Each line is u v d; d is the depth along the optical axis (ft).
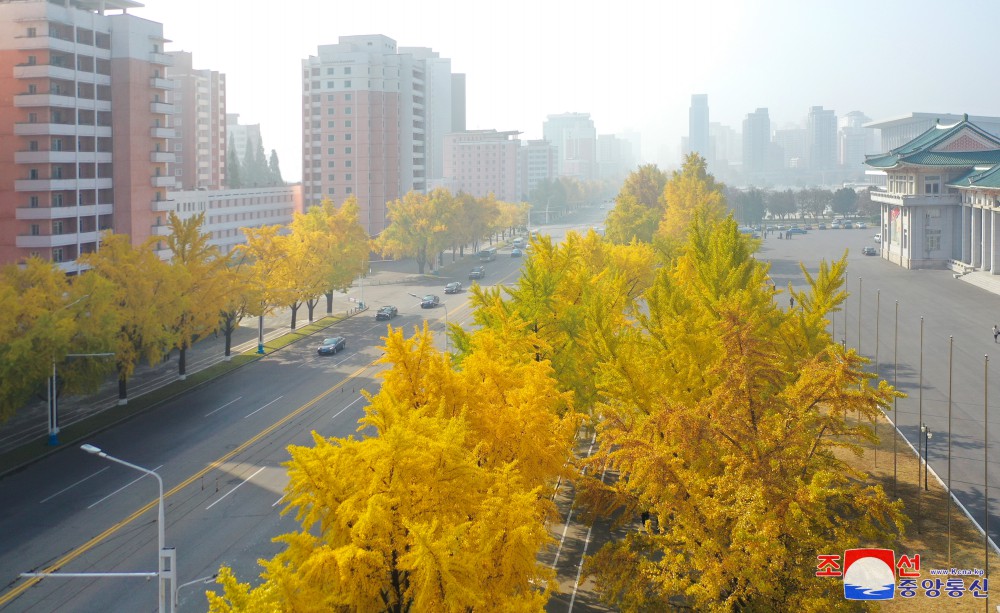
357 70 510.17
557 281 143.95
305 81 518.78
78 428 171.63
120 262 187.11
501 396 98.37
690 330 111.24
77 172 291.17
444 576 59.06
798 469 83.20
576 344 134.92
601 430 95.30
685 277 167.84
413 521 65.05
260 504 131.64
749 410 87.51
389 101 524.93
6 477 145.48
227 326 235.61
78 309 169.89
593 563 85.56
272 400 195.93
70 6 294.87
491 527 66.69
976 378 196.44
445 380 90.74
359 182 515.91
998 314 274.57
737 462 81.97
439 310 325.42
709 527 77.41
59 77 284.61
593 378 129.18
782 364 109.81
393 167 529.45
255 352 249.55
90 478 144.46
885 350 226.79
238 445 161.68
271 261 260.21
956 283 343.87
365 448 68.23
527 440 90.63
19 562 111.65
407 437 65.82
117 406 188.65
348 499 65.10
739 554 74.13
